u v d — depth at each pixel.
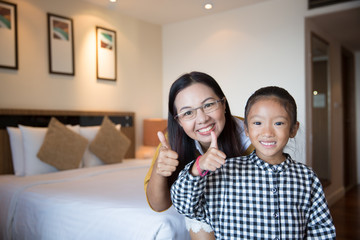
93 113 3.68
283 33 3.58
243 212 0.97
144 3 3.78
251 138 1.00
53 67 3.36
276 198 0.95
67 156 3.04
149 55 4.54
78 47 3.62
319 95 3.91
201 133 1.15
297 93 3.48
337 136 4.65
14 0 3.04
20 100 3.09
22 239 2.13
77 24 3.61
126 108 4.19
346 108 5.44
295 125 1.00
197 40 4.36
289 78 3.54
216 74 4.16
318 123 3.85
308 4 3.40
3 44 2.95
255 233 0.95
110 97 3.98
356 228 3.27
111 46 3.98
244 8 3.89
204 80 1.14
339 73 4.77
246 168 1.01
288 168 0.99
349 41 4.75
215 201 1.02
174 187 0.93
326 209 0.98
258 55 3.77
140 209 1.70
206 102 1.13
